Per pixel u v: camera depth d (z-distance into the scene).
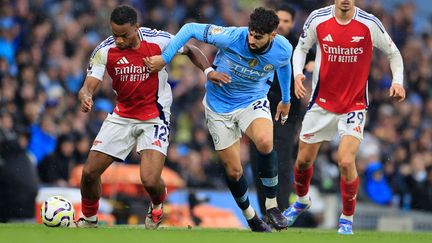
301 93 25.72
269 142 24.55
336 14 25.95
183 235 21.58
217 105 25.27
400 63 26.28
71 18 52.00
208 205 40.44
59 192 37.69
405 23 68.69
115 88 24.83
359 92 26.09
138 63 24.47
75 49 50.16
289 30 30.09
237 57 24.66
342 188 26.16
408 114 60.19
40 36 49.06
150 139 24.70
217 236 21.64
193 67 53.38
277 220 25.31
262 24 23.67
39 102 43.91
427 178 52.38
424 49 68.81
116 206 36.59
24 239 19.27
